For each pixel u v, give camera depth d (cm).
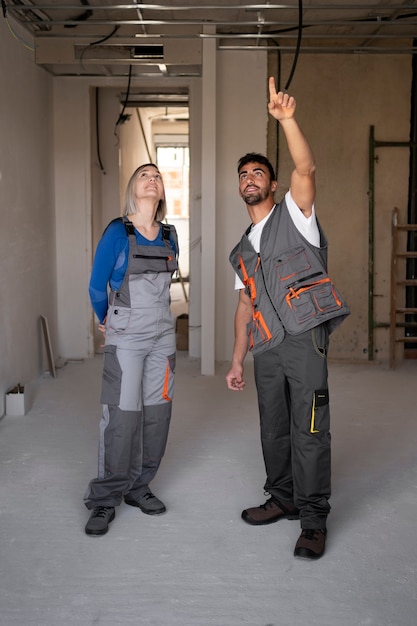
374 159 638
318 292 266
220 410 477
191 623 224
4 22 472
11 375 488
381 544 280
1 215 464
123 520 301
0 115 463
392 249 636
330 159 640
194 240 648
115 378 288
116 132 742
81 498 325
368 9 505
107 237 285
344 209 644
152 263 288
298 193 263
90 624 223
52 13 540
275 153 635
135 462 299
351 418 459
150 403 302
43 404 489
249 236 282
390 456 385
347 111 635
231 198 633
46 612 229
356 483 346
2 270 466
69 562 263
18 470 360
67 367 616
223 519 303
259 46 605
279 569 259
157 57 556
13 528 292
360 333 654
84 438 413
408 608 233
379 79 631
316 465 271
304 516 275
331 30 597
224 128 628
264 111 627
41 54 552
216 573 256
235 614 229
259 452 389
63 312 654
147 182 291
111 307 290
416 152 638
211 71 557
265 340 272
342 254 649
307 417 268
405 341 636
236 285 299
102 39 545
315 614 230
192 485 341
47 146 611
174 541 282
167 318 296
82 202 644
